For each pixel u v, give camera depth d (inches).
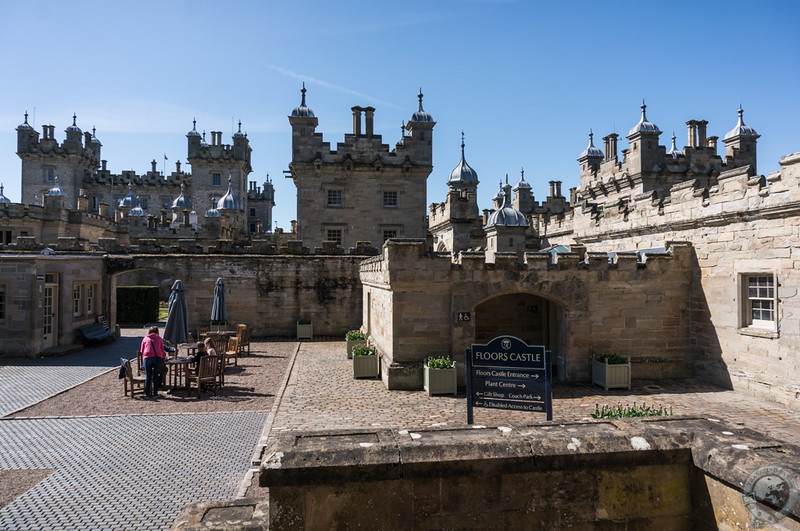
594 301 655.8
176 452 389.4
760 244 564.4
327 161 1389.0
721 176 613.0
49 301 871.1
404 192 1433.3
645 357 667.4
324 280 1092.5
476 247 1194.0
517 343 324.8
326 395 577.3
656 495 161.3
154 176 2743.6
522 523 154.9
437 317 618.5
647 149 1163.3
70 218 1706.4
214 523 159.2
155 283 1941.4
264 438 421.7
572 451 155.9
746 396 577.3
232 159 2561.5
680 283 673.6
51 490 321.1
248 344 859.4
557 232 1179.9
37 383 629.6
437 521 151.8
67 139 2447.1
